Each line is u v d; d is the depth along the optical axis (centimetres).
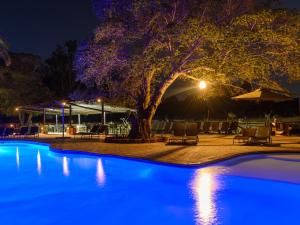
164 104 3788
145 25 1652
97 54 1706
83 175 1048
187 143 1557
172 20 1623
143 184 903
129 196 788
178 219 615
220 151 1236
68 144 1753
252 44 1515
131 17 1702
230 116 2875
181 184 879
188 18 1580
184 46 1622
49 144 1820
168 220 613
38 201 762
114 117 3528
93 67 1731
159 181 930
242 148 1318
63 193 832
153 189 845
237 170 964
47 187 900
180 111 3650
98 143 1772
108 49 1695
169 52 1625
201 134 2366
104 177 1012
